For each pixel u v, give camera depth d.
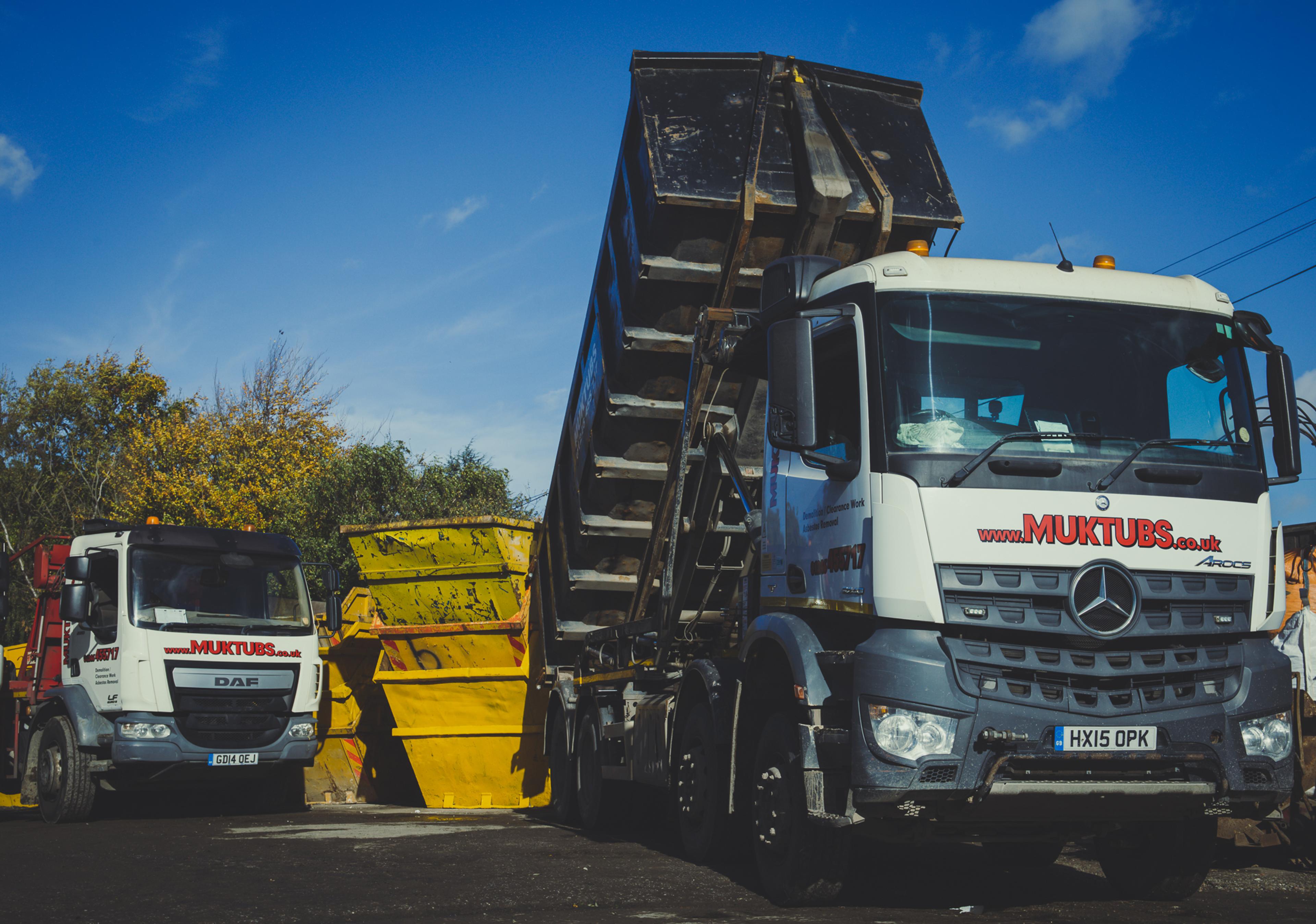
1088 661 5.50
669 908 6.16
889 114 8.72
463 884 7.00
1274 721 5.72
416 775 13.39
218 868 7.88
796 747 6.26
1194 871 6.34
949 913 6.00
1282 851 7.86
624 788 10.16
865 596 5.80
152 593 12.27
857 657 5.66
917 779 5.38
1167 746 5.50
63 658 12.96
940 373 5.92
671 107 8.26
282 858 8.38
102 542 12.73
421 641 13.08
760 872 6.51
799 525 6.66
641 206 8.40
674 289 8.40
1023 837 6.23
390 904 6.29
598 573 10.34
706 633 9.04
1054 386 5.97
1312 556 8.83
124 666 11.95
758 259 8.40
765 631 6.64
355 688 15.45
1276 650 5.87
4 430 45.41
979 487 5.62
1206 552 5.75
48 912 6.18
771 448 7.21
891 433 5.81
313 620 13.27
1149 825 6.44
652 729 8.78
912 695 5.42
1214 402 6.14
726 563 8.78
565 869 7.60
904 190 8.35
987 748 5.38
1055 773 5.43
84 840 10.10
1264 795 5.64
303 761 12.80
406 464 26.69
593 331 9.44
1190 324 6.28
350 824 11.32
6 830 11.31
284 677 12.74
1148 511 5.71
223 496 34.53
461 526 12.39
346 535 13.12
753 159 8.00
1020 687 5.46
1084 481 5.69
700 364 8.22
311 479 28.84
